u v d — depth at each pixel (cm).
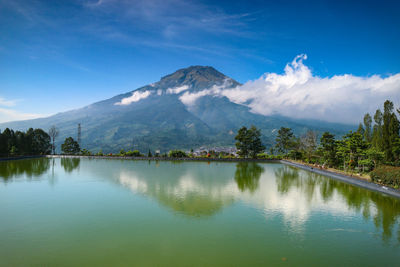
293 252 1127
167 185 2595
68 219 1513
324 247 1181
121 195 2127
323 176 3453
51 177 3072
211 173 3572
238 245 1186
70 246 1155
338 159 3953
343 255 1108
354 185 2738
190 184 2670
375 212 1720
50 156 6369
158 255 1078
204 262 1025
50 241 1206
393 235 1331
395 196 2142
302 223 1493
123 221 1485
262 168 4366
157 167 4253
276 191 2367
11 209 1709
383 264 1040
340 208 1811
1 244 1170
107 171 3656
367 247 1189
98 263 1008
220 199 2027
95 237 1255
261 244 1201
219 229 1380
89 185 2561
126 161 5375
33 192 2227
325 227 1432
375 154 3114
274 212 1698
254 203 1919
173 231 1342
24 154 6128
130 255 1076
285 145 6147
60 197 2048
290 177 3306
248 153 6381
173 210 1711
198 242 1211
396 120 3416
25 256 1059
